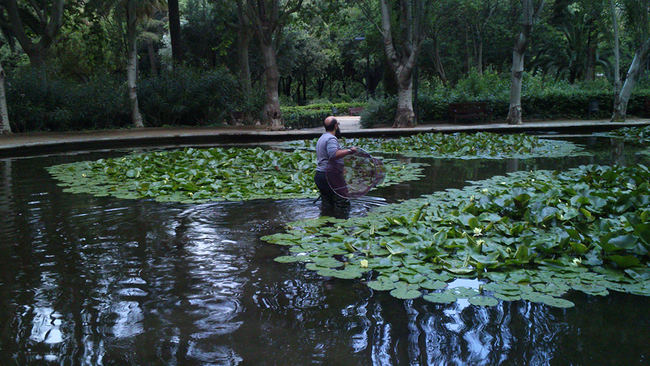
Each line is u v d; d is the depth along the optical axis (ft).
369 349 7.47
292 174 23.93
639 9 53.72
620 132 47.16
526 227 13.76
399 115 55.06
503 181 21.88
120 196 19.71
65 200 19.20
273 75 53.57
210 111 63.05
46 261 11.84
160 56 100.58
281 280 10.52
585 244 12.18
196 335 7.97
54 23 56.59
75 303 9.32
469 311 8.86
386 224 15.02
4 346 7.64
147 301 9.39
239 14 59.67
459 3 69.10
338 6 57.36
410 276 10.44
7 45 84.17
